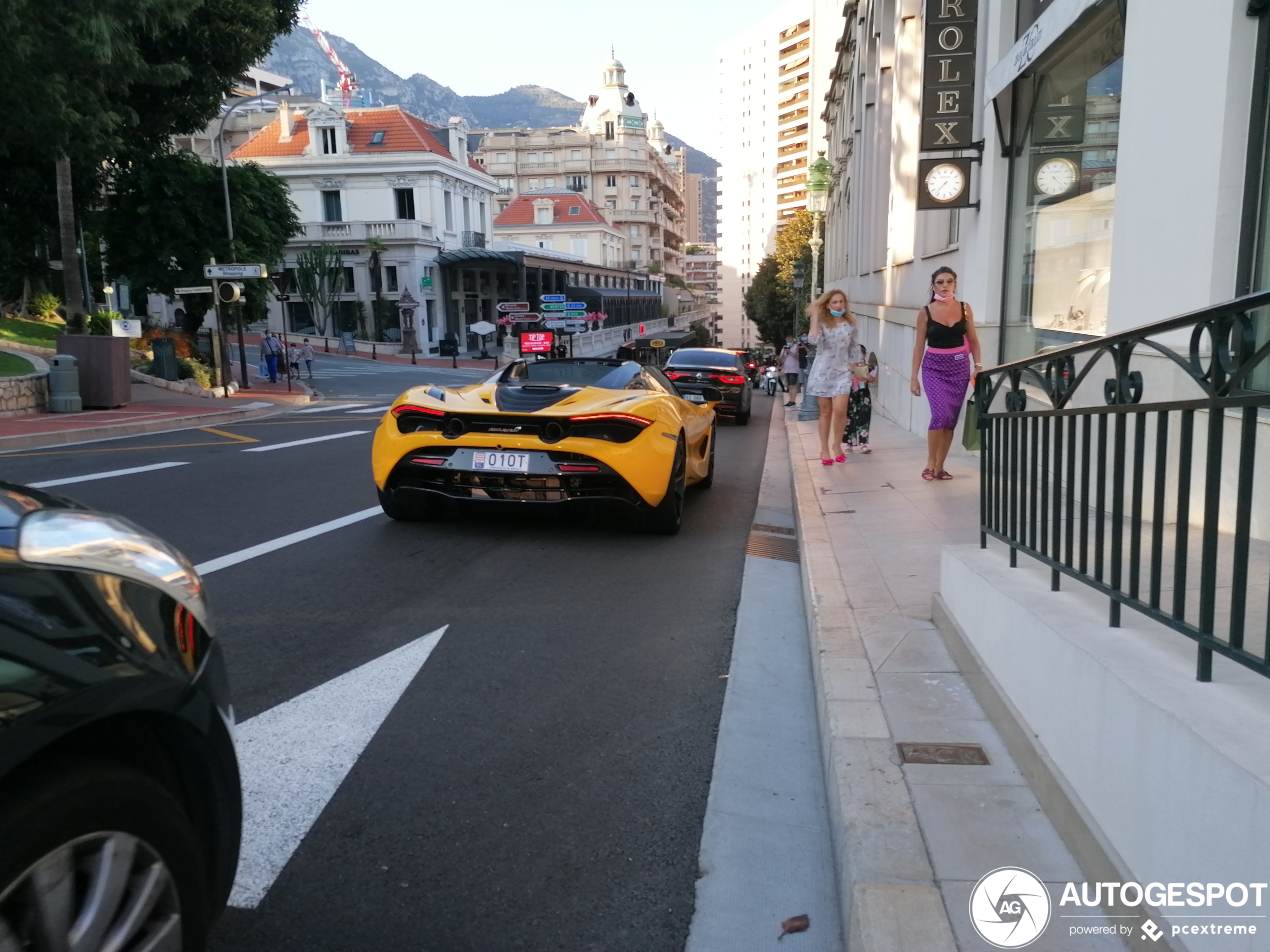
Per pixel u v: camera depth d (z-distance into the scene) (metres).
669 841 2.74
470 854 2.63
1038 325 8.70
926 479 8.12
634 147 127.62
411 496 6.73
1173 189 5.07
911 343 14.12
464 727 3.47
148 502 7.59
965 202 10.22
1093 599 2.81
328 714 3.54
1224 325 1.85
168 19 14.83
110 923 1.57
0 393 15.45
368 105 82.94
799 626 4.91
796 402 23.42
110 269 29.52
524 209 105.56
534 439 6.17
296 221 33.91
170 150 29.97
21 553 1.67
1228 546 3.54
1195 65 4.88
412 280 58.50
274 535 6.47
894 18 19.84
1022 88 9.20
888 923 1.99
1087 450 2.64
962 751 2.81
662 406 6.63
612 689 3.90
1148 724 1.85
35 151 23.16
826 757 3.14
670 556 6.29
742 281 164.88
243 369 27.28
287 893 2.42
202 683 1.87
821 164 43.47
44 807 1.46
